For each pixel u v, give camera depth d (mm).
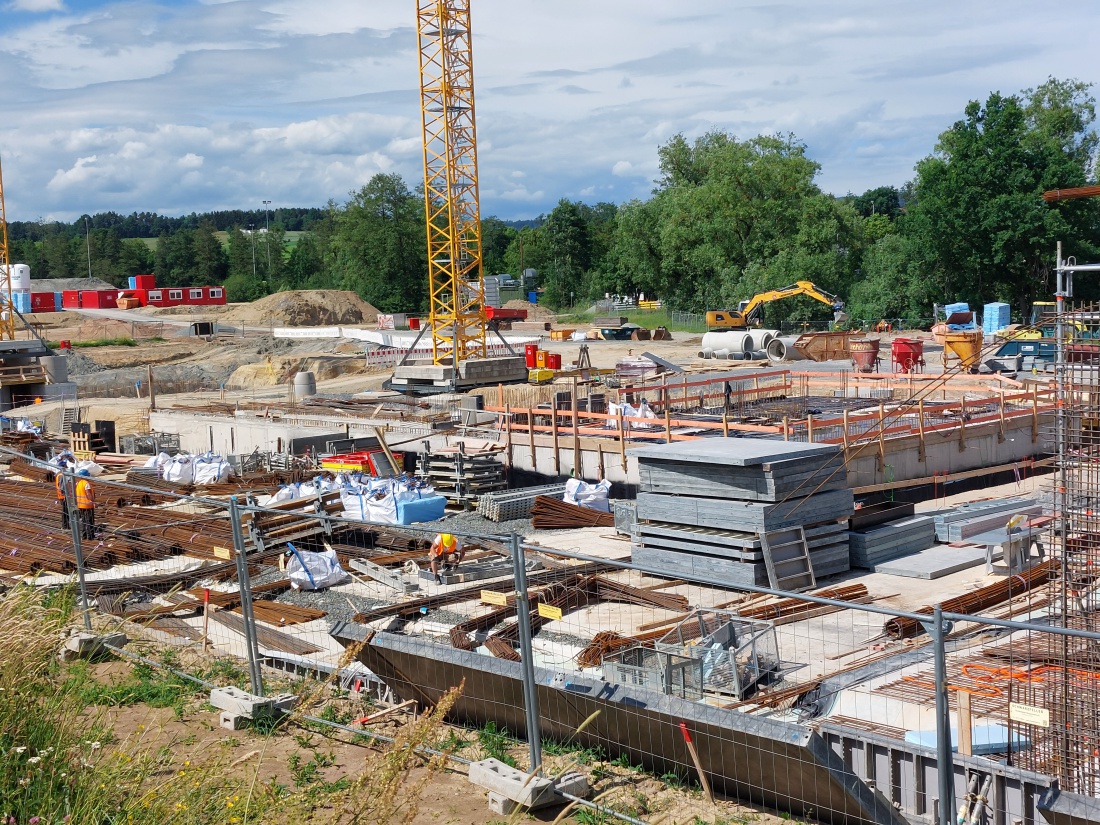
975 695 11156
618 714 8938
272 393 58906
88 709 9648
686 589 18297
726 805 8594
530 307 113500
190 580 19328
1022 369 44062
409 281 136875
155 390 67000
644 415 33750
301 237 189250
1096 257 83438
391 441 34688
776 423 32031
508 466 32062
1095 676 9406
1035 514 21016
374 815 7051
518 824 7699
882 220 138125
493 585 18844
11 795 6211
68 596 12734
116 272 199125
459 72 53469
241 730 9547
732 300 88062
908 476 27109
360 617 16922
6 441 38188
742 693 12648
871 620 15969
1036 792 8602
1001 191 82875
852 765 10156
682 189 103250
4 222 63938
